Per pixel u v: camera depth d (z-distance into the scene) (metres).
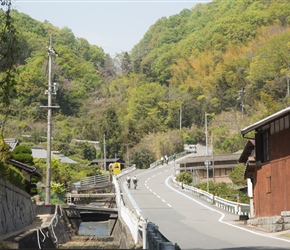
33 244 24.22
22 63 163.12
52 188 54.16
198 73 170.25
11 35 16.25
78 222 46.81
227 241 21.80
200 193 55.75
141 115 146.00
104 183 69.56
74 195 57.25
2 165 27.08
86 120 135.50
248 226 29.66
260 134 31.64
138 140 125.69
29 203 33.47
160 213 40.41
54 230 31.91
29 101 131.50
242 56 158.12
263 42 166.25
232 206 41.44
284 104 112.56
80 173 84.19
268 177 30.17
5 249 12.56
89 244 31.77
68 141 119.06
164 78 178.38
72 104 149.00
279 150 28.66
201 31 193.88
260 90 137.25
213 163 82.31
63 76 160.88
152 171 95.25
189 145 124.75
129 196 57.16
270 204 29.98
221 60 170.25
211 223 32.28
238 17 181.00
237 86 144.12
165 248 11.60
